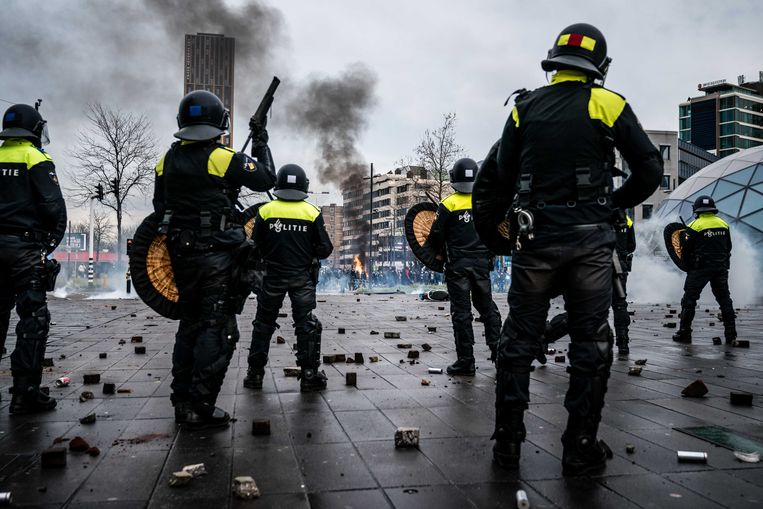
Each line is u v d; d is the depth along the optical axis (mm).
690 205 35375
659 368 7344
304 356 5930
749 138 174250
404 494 3186
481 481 3383
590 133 3580
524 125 3766
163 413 4996
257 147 5102
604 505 3041
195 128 4723
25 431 4426
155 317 15297
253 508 2992
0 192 5020
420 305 20984
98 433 4375
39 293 5055
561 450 3957
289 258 6047
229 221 4738
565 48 3789
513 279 3775
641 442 4145
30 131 5211
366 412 5004
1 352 5195
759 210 32312
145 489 3250
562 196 3611
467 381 6449
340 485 3316
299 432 4387
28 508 2990
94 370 7156
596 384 3512
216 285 4609
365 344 9727
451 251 6973
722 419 4789
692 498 3131
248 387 6070
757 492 3217
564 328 7355
